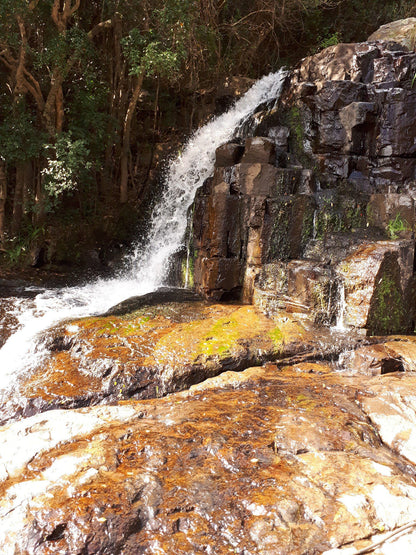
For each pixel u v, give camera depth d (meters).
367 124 8.50
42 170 10.58
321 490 2.84
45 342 5.95
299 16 14.78
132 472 2.97
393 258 6.45
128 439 3.43
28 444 3.35
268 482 2.89
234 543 2.45
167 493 2.79
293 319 6.51
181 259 9.47
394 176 8.33
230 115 12.73
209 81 14.03
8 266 10.02
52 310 7.26
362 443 3.45
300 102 9.30
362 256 6.49
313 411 3.91
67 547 2.39
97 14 12.42
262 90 12.58
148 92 13.87
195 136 12.66
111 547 2.41
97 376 5.23
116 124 11.53
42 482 2.85
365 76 9.35
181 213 10.95
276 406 4.08
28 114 9.97
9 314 7.05
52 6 9.80
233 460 3.15
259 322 6.37
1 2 8.31
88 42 10.16
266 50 15.36
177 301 7.58
